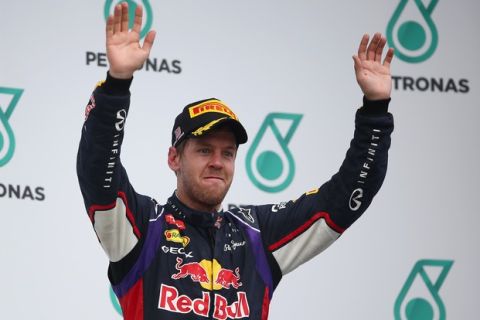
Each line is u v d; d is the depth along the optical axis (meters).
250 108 25.33
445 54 26.36
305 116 25.48
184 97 25.11
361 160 18.70
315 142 25.39
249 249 18.70
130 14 25.20
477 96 26.30
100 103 17.44
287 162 25.19
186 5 25.47
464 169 25.98
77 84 24.59
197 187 18.56
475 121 26.20
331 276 24.91
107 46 17.59
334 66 25.83
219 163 18.58
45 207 23.89
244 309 18.06
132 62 17.52
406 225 25.45
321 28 25.97
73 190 24.06
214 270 18.22
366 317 24.94
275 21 25.80
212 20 25.53
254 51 25.59
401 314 25.09
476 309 25.34
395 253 25.28
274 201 24.98
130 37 17.72
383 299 25.05
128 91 17.62
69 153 24.22
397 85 26.12
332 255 24.98
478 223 25.72
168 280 18.00
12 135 24.05
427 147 25.95
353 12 26.17
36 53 24.53
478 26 26.58
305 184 25.20
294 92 25.55
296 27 25.86
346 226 18.97
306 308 24.70
